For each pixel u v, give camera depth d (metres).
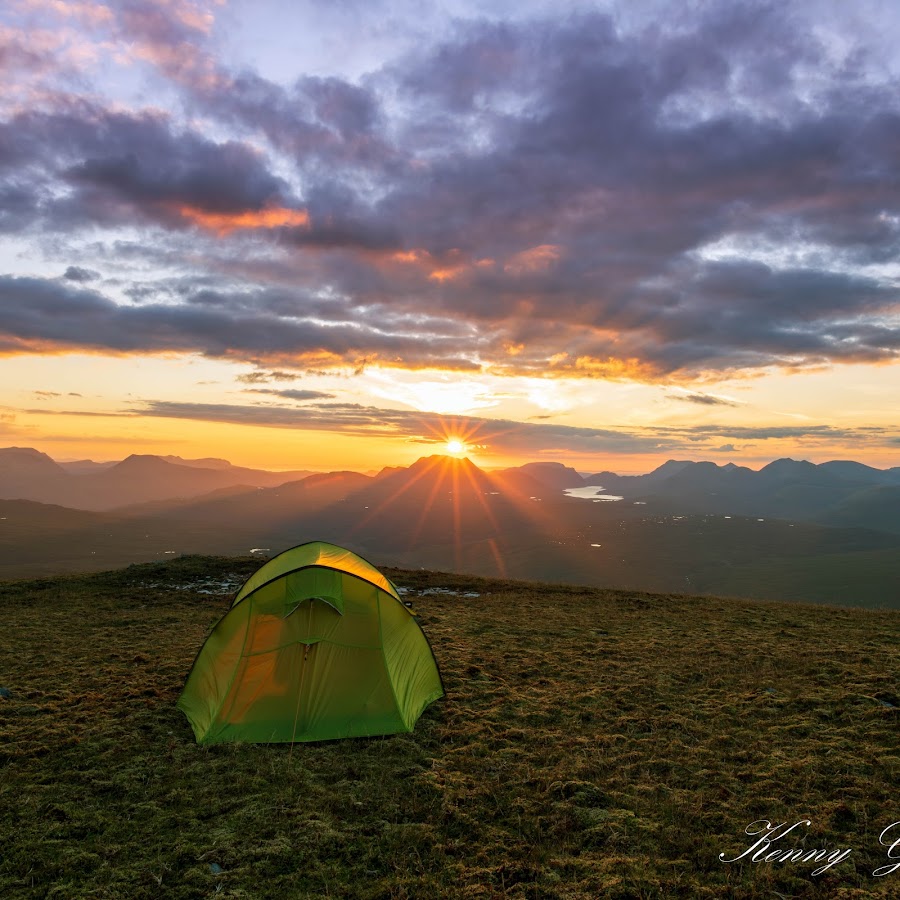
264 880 6.87
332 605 11.96
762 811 8.18
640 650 17.20
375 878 6.92
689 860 7.10
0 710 12.31
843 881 6.60
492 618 22.33
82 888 6.68
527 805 8.48
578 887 6.60
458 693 13.55
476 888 6.60
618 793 8.77
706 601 26.62
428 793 8.93
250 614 11.89
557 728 11.48
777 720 11.53
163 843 7.61
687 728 11.23
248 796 8.84
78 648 17.86
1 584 29.91
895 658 15.45
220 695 11.42
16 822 8.09
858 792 8.55
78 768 9.80
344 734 11.12
